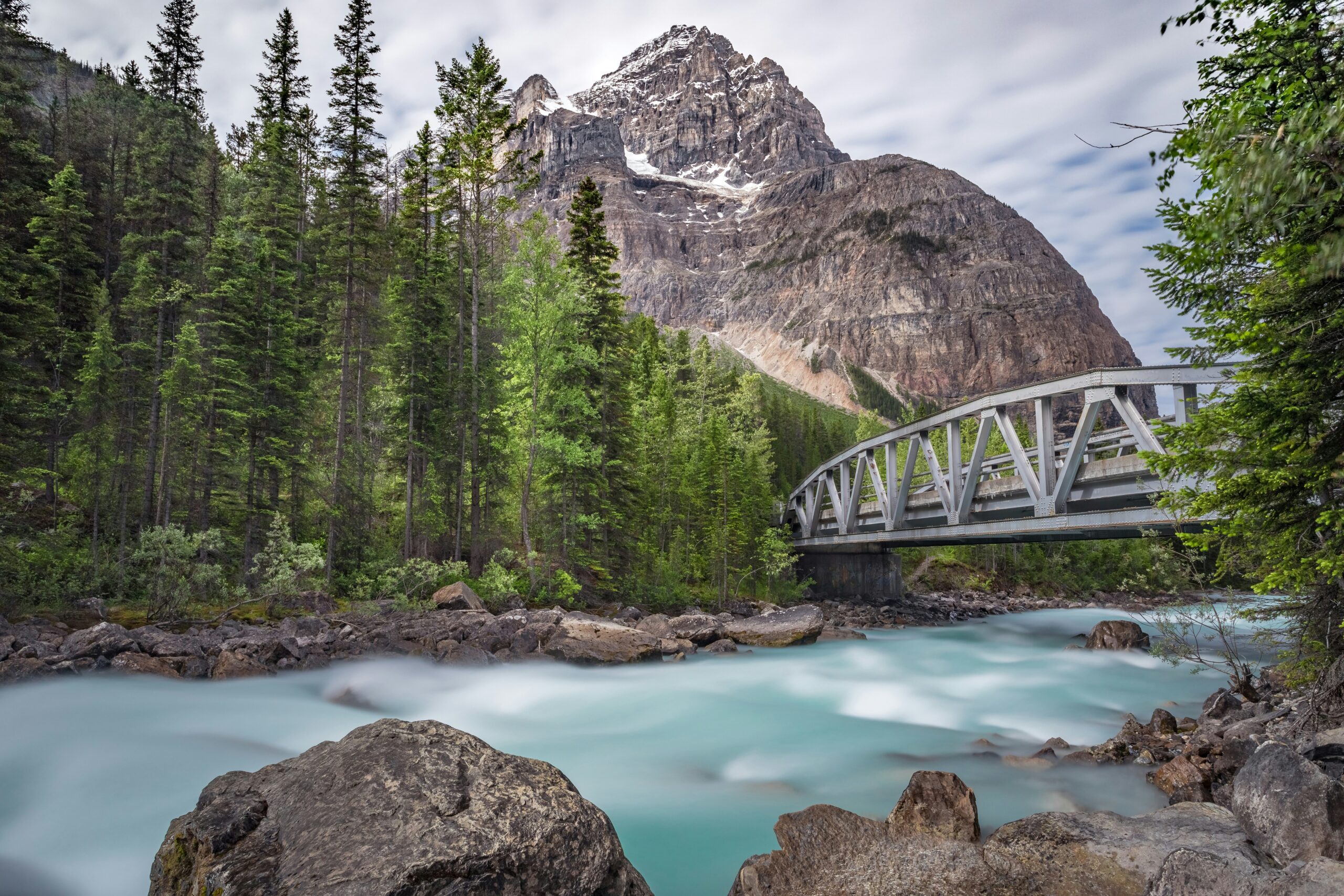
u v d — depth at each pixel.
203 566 27.31
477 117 39.91
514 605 33.00
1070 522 26.16
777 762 14.34
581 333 41.84
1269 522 8.93
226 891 4.87
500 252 53.06
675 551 54.78
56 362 37.06
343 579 33.69
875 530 48.47
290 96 63.50
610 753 15.12
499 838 5.29
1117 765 12.52
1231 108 6.34
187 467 36.16
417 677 21.73
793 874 7.36
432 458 39.50
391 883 4.81
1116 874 6.63
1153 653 17.03
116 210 54.62
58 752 13.45
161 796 11.58
